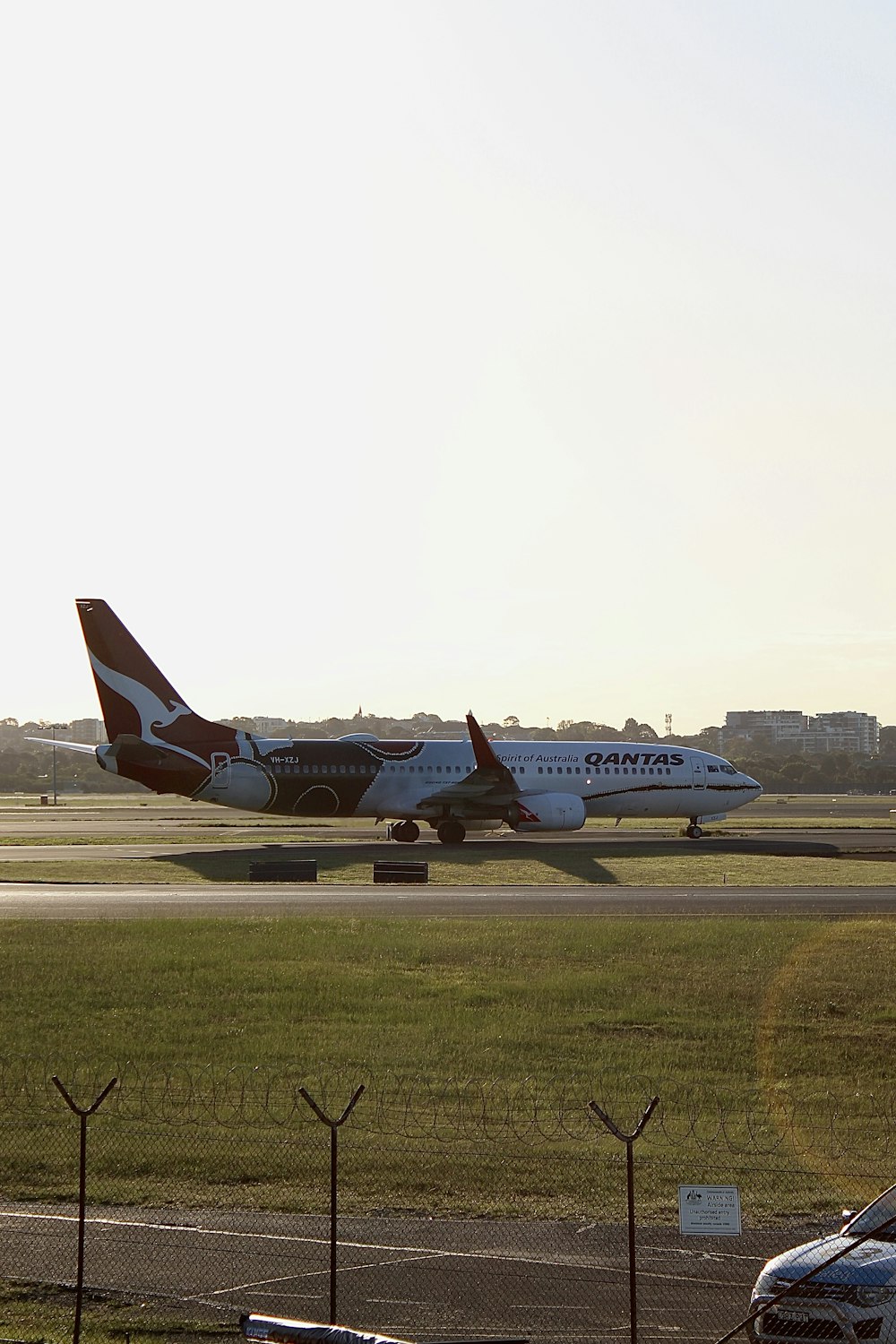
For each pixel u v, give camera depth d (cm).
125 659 14812
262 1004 6338
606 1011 6228
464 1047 5503
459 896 10788
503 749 16312
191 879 12100
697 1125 4431
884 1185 3803
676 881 12181
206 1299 2945
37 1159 3997
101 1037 5666
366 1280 3064
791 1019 6109
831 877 12469
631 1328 2673
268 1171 3862
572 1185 3772
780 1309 2508
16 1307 2895
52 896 10669
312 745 15350
